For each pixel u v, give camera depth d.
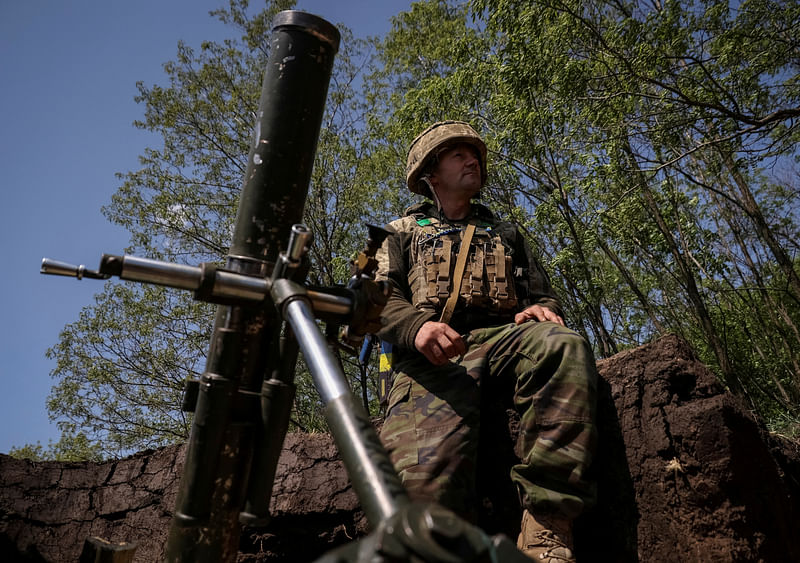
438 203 2.57
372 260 1.36
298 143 1.46
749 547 1.93
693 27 8.33
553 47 8.64
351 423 0.85
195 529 1.27
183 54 15.55
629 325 15.17
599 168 9.26
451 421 1.97
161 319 14.34
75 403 14.27
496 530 2.18
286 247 1.41
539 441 1.84
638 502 2.09
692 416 2.06
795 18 8.00
